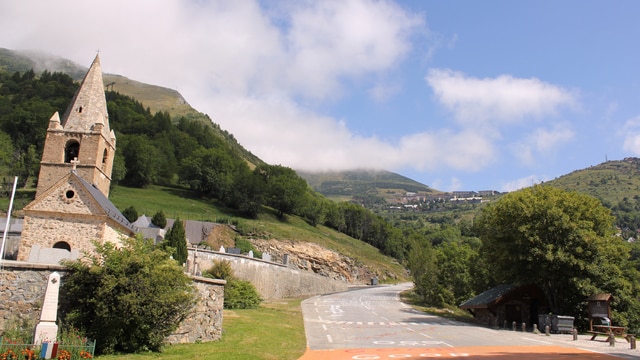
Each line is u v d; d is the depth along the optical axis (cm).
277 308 4219
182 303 1833
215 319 2184
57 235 2927
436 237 16425
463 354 2017
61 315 1667
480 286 4975
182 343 1964
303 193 13462
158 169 12850
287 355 1944
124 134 14650
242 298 3872
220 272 4244
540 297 3747
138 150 12175
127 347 1714
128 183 12081
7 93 15838
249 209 11631
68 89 16450
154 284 1712
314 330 2908
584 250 3475
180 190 12581
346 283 10044
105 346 1658
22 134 11375
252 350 1956
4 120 11500
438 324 3541
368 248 14138
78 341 1539
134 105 17800
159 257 1812
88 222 2969
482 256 4609
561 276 3584
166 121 16175
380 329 3066
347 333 2811
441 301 5944
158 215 8219
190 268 4538
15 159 10450
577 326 3647
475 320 4038
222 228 9312
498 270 4025
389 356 1959
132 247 1853
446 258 6147
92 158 3706
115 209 3750
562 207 3594
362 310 4588
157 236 6550
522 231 3472
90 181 3662
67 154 3797
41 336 1530
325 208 14638
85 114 3819
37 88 16250
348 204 16038
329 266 10450
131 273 1705
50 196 2981
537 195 3834
